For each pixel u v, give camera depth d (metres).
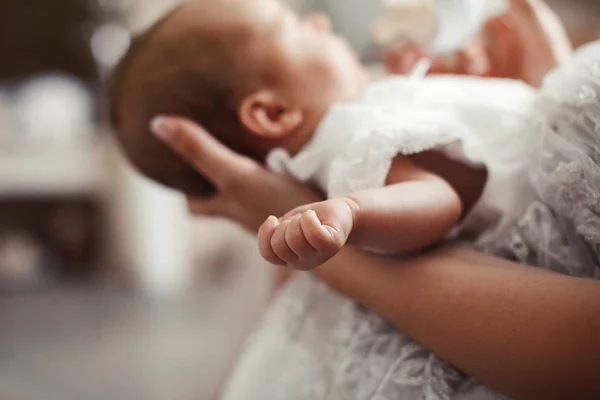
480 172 0.64
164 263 2.77
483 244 0.61
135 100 0.76
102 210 2.93
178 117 0.72
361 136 0.60
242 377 0.73
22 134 2.77
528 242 0.58
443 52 0.85
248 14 0.73
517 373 0.46
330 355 0.65
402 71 0.87
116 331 2.21
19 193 2.79
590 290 0.45
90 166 2.82
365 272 0.58
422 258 0.56
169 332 2.17
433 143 0.59
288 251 0.46
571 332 0.44
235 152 0.75
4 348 2.04
